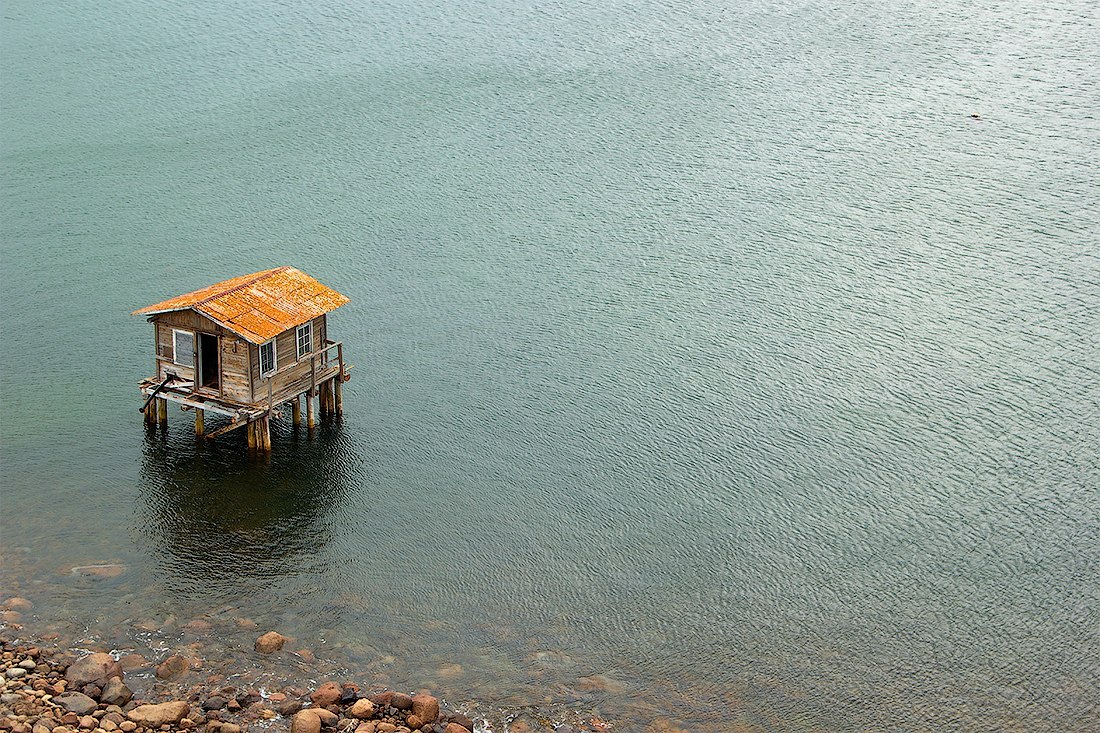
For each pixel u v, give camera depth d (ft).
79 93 348.59
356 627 132.46
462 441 176.76
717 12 424.05
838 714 122.52
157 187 281.95
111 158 300.40
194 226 260.01
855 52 378.73
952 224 260.01
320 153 305.32
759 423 183.42
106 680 115.85
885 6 422.41
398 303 224.53
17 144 308.40
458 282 234.38
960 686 127.75
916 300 225.56
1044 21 399.24
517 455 173.27
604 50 388.16
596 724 118.01
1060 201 269.85
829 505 162.40
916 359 203.31
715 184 286.05
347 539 150.92
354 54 386.32
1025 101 332.39
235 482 162.71
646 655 130.62
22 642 123.85
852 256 245.86
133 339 205.46
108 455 167.84
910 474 169.78
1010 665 131.44
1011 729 121.29
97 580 138.21
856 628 137.18
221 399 165.17
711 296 229.04
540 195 280.51
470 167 297.33
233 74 367.25
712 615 138.62
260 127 323.78
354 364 199.72
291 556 146.51
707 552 151.23
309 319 167.63
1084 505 162.50
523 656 129.18
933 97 338.34
